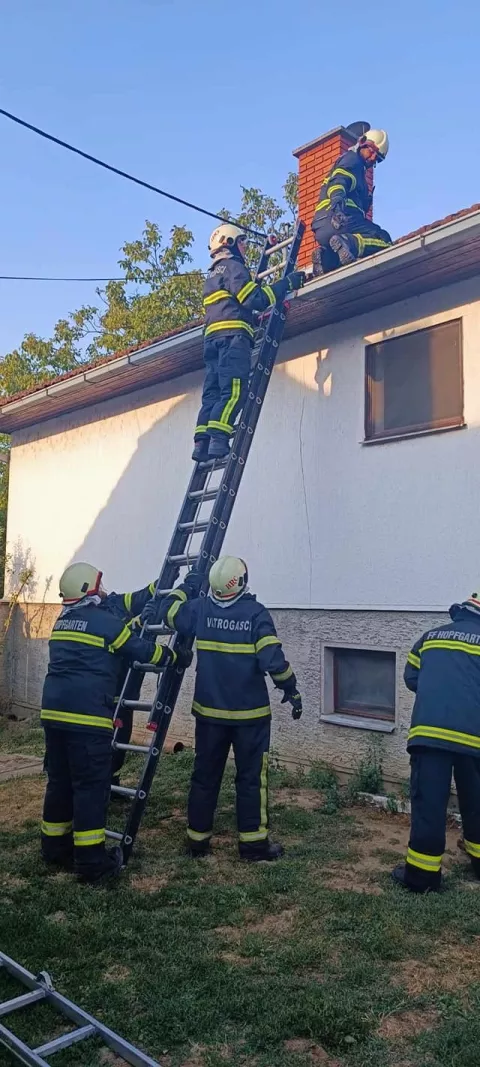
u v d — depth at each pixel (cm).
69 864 480
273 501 746
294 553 721
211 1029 301
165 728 497
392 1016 311
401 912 400
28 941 371
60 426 1089
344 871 465
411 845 435
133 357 816
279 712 723
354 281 601
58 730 456
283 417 745
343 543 679
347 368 691
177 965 348
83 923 389
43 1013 312
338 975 341
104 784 452
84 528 1023
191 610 507
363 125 851
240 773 489
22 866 471
